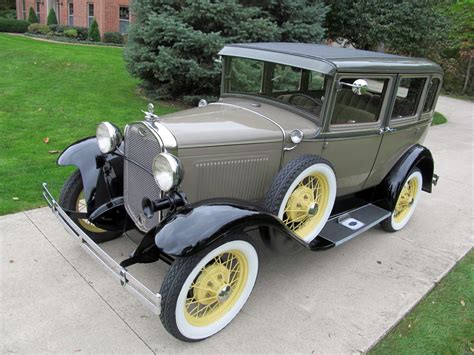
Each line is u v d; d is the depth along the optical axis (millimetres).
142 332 2986
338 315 3342
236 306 3117
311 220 3588
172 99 9039
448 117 13234
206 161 3035
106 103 8523
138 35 8258
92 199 3484
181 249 2531
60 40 20203
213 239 2613
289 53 3621
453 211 5633
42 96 8672
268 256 4062
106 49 16625
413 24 10320
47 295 3250
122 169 3590
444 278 4039
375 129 3979
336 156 3793
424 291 3760
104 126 3385
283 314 3297
